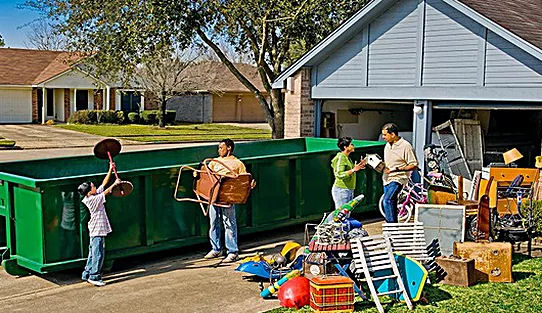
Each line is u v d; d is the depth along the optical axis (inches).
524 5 522.0
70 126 1589.6
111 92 1774.1
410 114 639.8
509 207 393.1
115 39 795.4
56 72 1685.5
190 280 308.3
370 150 468.8
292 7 778.2
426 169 462.9
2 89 1659.7
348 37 504.7
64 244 300.4
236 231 347.9
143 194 329.7
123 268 331.9
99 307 267.9
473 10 419.8
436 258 304.3
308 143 532.4
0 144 1044.5
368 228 430.6
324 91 526.9
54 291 291.1
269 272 298.7
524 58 408.8
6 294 286.8
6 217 316.2
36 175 363.9
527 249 362.6
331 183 439.5
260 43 878.4
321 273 274.1
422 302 270.4
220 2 799.1
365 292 282.5
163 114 1604.3
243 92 1967.3
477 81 432.5
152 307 267.6
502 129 643.5
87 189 293.7
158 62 1148.5
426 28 458.3
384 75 486.6
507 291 287.9
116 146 318.0
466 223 343.0
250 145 500.1
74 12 825.5
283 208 406.9
